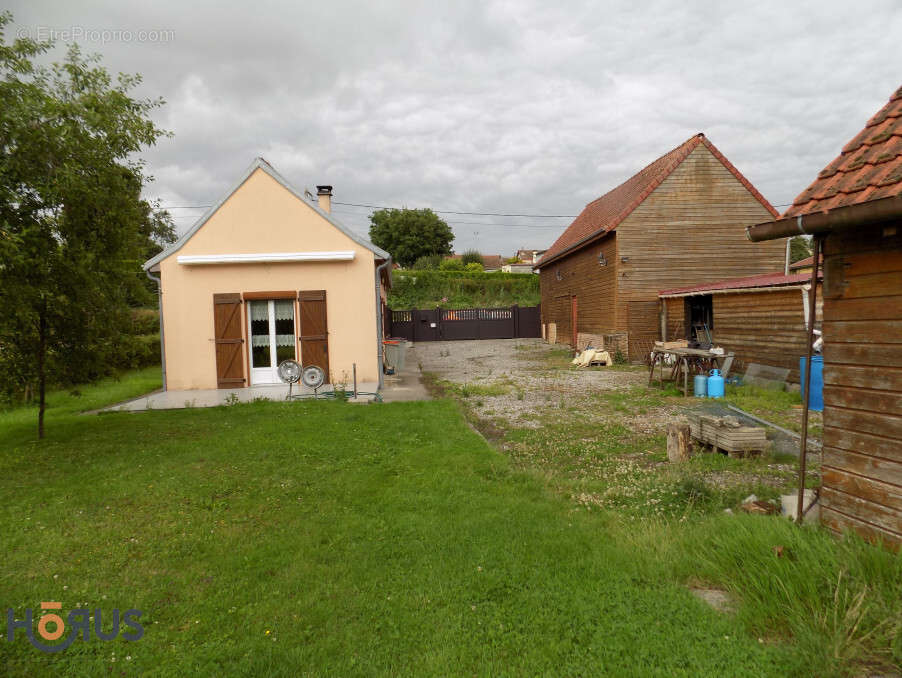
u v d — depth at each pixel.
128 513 4.66
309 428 7.76
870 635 2.56
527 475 5.54
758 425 7.48
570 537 3.95
